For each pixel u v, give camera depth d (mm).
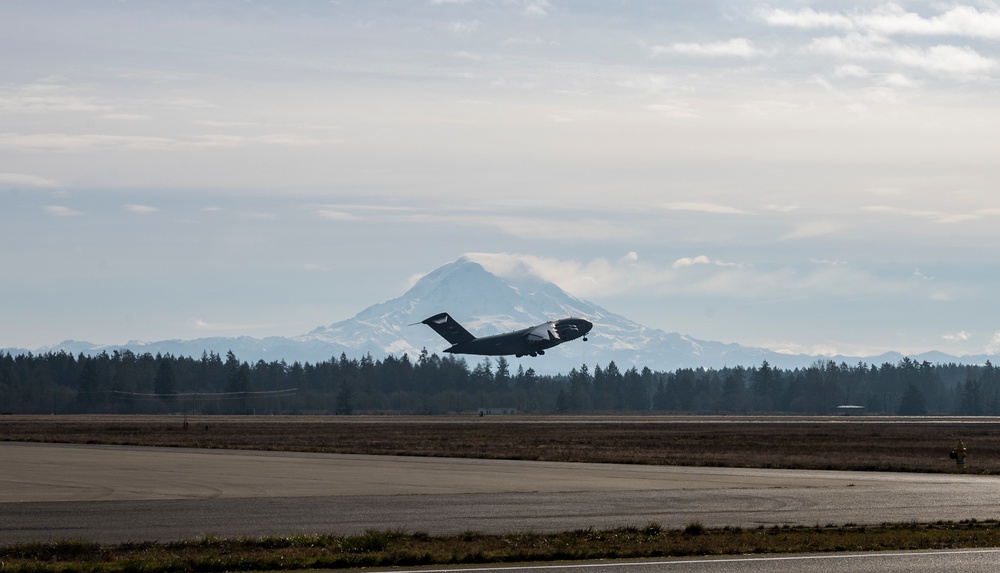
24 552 40562
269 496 65438
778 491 70562
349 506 59562
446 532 48156
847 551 41406
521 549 41344
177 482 75750
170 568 37375
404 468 93562
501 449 133375
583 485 75125
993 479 84188
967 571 36344
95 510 56688
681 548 41625
